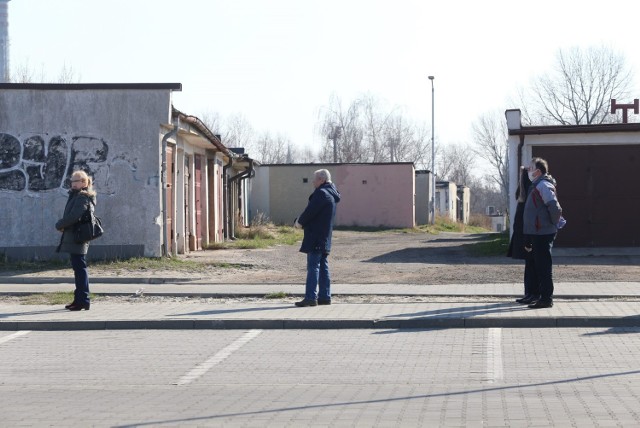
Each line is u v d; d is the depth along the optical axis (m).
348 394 8.63
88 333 12.88
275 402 8.30
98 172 20.69
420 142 79.31
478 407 7.91
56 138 20.61
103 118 20.67
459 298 15.41
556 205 13.48
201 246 27.75
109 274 19.00
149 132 20.69
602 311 13.32
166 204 21.41
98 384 9.30
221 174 31.23
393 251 26.16
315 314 13.54
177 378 9.59
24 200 20.58
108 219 20.70
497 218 76.31
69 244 14.27
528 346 11.20
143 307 14.77
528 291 14.24
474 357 10.52
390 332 12.52
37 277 18.50
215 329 13.09
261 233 34.00
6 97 20.56
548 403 8.02
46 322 13.23
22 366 10.36
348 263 22.28
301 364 10.29
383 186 53.28
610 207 23.20
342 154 77.69
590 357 10.38
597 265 20.34
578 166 23.27
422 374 9.58
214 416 7.74
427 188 60.56
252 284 17.80
